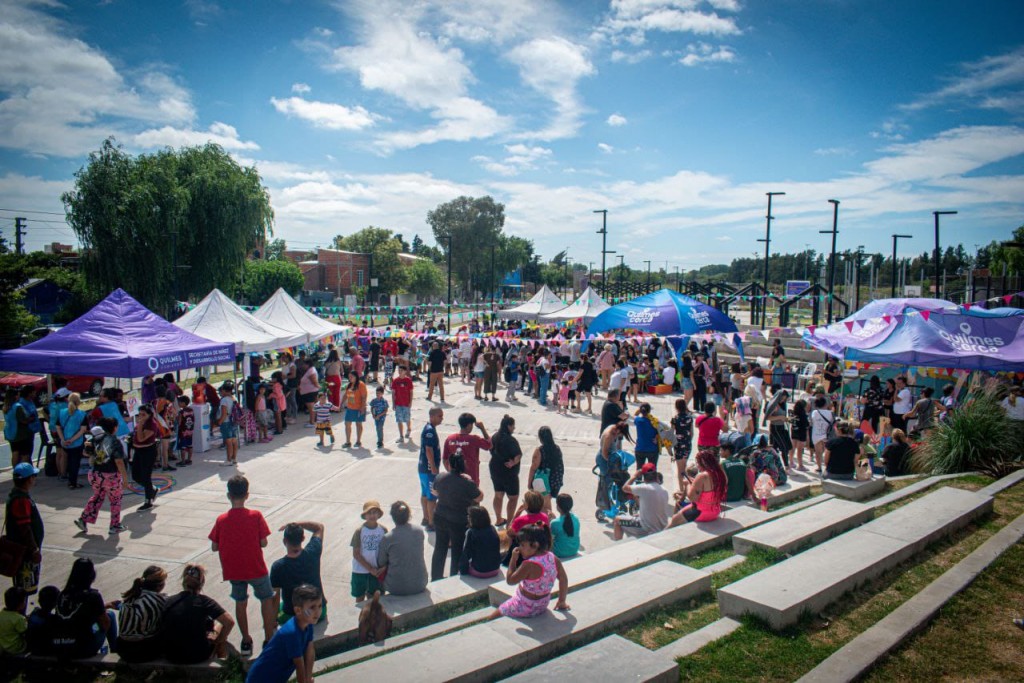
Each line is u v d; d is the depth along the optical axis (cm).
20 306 2955
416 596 604
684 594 579
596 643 459
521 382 2102
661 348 2264
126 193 3008
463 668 440
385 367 2134
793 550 678
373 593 582
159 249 3167
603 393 2053
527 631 493
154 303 3262
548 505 830
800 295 2850
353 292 7162
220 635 549
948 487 857
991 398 1139
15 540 670
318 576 573
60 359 1109
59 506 973
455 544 700
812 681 421
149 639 541
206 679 530
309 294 6769
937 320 1496
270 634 571
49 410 1112
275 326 1834
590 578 606
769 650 477
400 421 1400
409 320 3850
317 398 1509
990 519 760
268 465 1212
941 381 1647
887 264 8156
